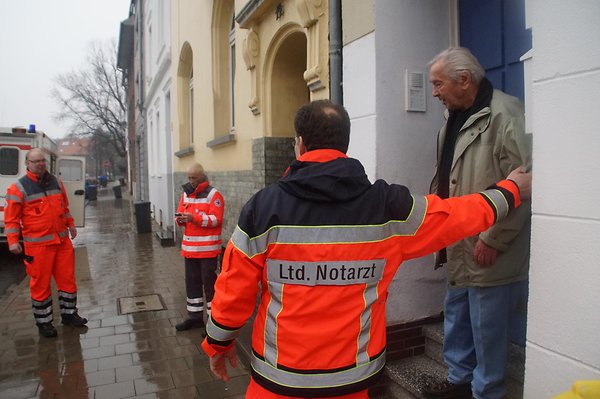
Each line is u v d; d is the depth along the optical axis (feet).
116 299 21.70
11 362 14.73
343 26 12.07
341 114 6.12
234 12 23.84
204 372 13.87
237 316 5.79
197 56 31.58
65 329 17.65
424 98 11.32
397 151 11.14
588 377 5.82
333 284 5.63
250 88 20.62
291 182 5.71
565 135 5.98
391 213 5.87
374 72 10.86
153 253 34.40
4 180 33.24
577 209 5.88
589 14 5.64
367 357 5.83
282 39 17.58
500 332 8.13
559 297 6.15
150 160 62.34
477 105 8.00
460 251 8.33
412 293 11.55
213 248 17.06
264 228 5.64
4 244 36.65
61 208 17.21
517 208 7.55
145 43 65.05
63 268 17.58
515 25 9.70
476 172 7.93
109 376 13.67
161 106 49.06
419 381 10.23
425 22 11.28
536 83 6.36
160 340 16.44
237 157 23.35
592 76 5.64
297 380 5.64
